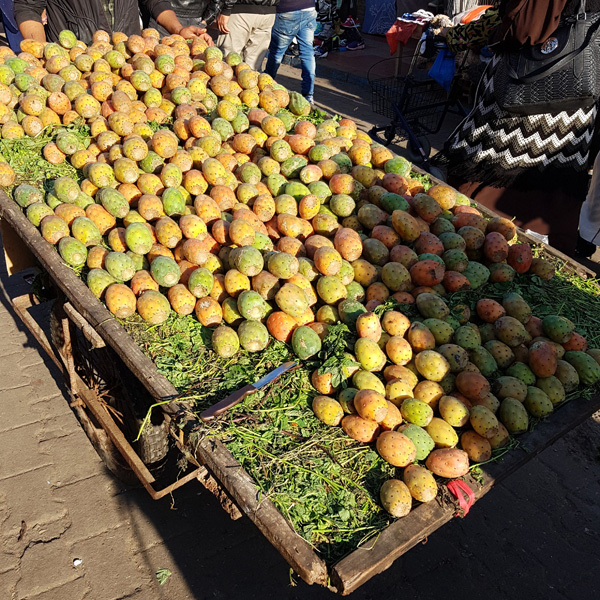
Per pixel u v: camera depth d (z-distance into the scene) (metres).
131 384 1.54
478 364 1.48
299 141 2.05
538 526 1.97
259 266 1.57
